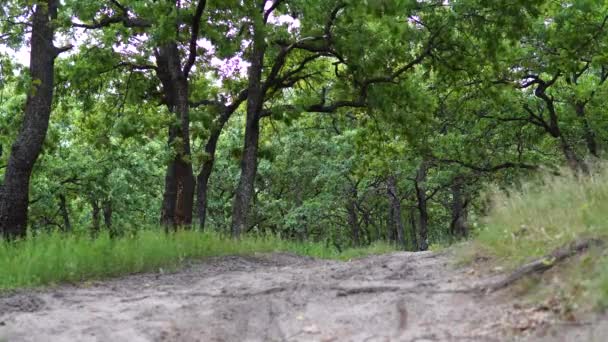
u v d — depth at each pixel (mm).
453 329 4883
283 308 6109
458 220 33438
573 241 6199
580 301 4715
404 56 20141
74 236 10328
